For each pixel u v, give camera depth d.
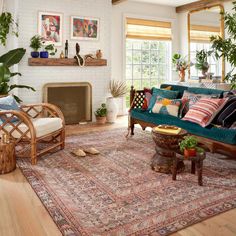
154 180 2.90
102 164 3.39
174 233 1.97
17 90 5.32
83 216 2.18
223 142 3.15
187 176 3.00
